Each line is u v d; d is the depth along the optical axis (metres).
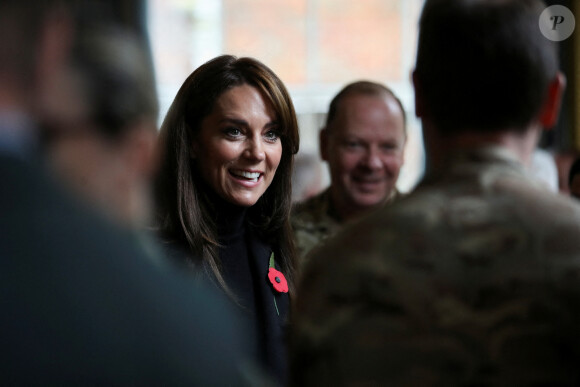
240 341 1.23
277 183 3.43
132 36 1.16
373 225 1.76
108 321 1.11
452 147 1.82
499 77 1.75
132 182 1.19
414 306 1.66
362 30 8.76
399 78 8.84
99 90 1.12
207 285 3.03
